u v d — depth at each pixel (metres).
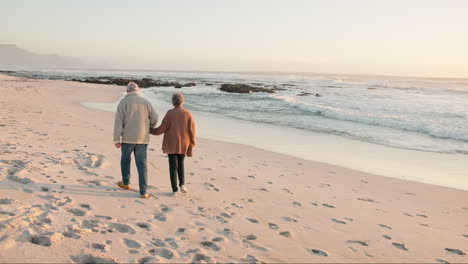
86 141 8.19
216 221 3.99
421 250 3.76
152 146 8.40
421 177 7.63
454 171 8.25
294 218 4.44
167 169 6.32
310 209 4.88
